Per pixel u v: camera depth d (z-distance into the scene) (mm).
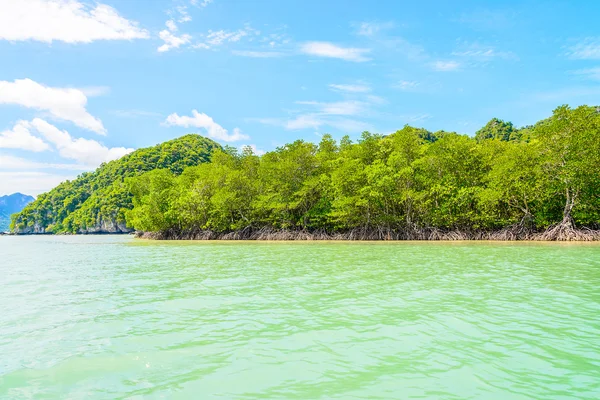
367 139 42312
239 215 46375
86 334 6941
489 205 33906
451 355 5586
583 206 31266
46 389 4738
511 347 5867
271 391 4566
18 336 6875
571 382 4676
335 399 4344
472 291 10117
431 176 37062
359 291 10359
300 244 33344
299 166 42562
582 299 9023
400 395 4406
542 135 30609
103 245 39656
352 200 36688
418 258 18891
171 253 25391
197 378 4969
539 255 19516
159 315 8164
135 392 4621
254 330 6953
